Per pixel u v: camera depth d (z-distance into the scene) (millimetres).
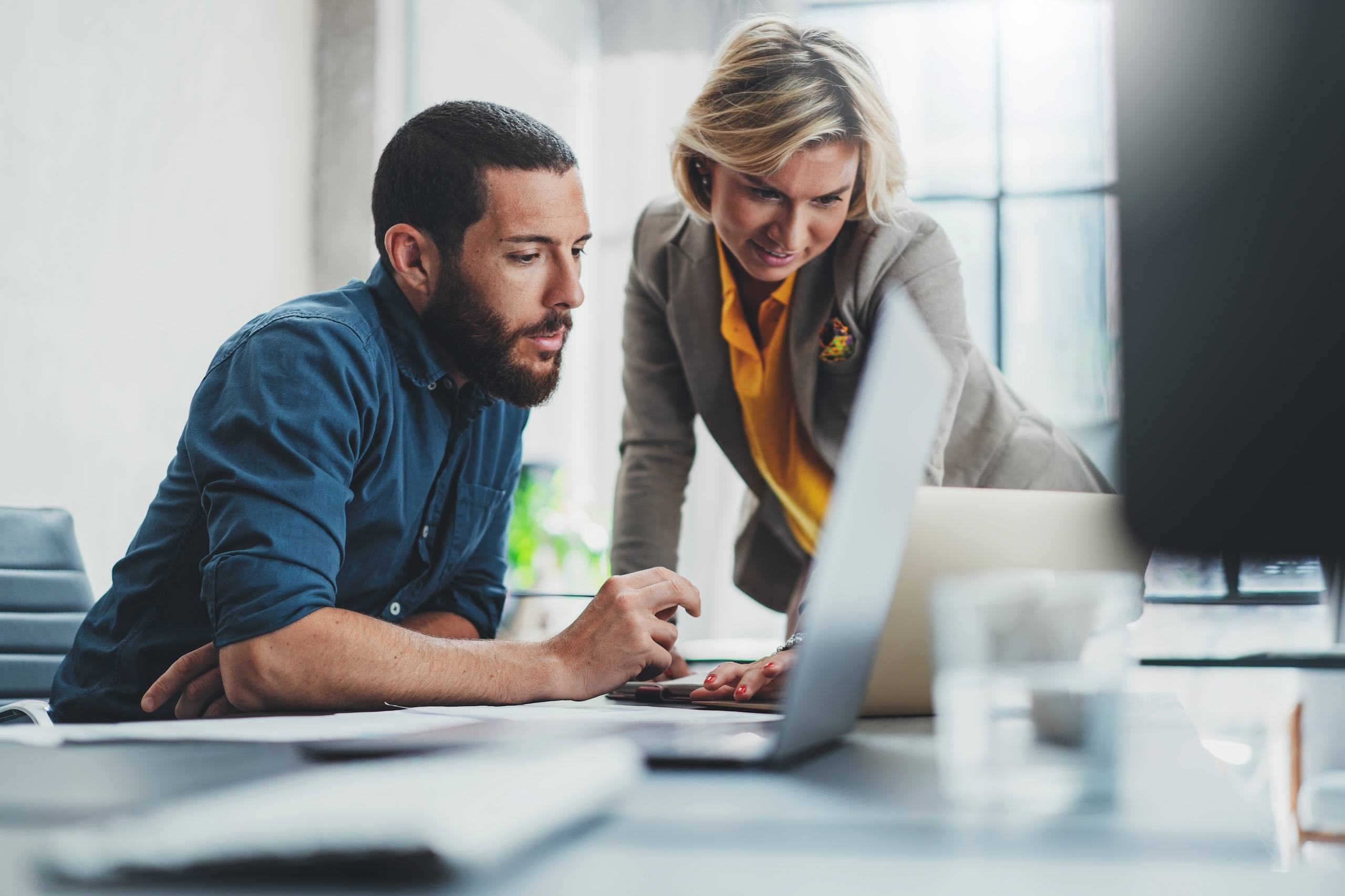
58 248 2377
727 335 1688
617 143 3918
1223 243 393
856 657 552
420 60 3441
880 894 291
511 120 1259
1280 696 2629
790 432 1764
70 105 2414
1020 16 3453
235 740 604
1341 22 378
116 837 296
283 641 971
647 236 1769
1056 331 3385
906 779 481
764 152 1410
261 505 1034
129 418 2582
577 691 996
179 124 2762
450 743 584
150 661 1215
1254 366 391
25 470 2281
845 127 1422
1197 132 396
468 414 1347
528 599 2320
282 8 3180
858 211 1535
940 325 1571
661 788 456
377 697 967
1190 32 396
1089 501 857
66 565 1543
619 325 3885
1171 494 404
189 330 2797
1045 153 3430
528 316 1268
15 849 349
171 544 1215
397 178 1252
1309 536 384
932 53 3488
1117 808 410
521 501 3424
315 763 518
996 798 414
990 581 432
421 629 1378
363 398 1172
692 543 3459
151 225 2664
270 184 3125
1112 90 409
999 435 1723
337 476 1108
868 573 516
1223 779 482
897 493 513
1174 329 401
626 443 1869
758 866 323
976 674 420
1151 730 679
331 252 3318
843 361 1624
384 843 292
